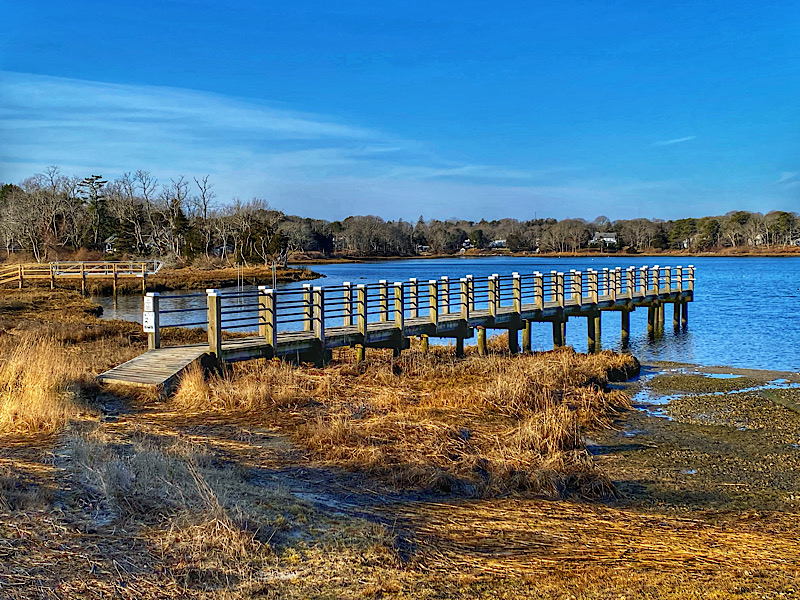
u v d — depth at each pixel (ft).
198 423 32.78
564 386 46.19
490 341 75.92
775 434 38.73
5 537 16.06
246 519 18.30
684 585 17.52
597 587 17.07
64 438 26.48
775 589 17.56
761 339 81.51
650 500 27.22
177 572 15.46
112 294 153.38
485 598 15.96
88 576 14.74
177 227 282.97
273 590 15.24
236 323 97.96
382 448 28.91
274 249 269.44
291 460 27.61
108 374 38.96
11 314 90.17
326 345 49.78
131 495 19.45
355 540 18.56
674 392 50.29
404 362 52.01
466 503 24.17
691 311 112.57
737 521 24.97
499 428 35.04
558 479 26.94
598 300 81.51
